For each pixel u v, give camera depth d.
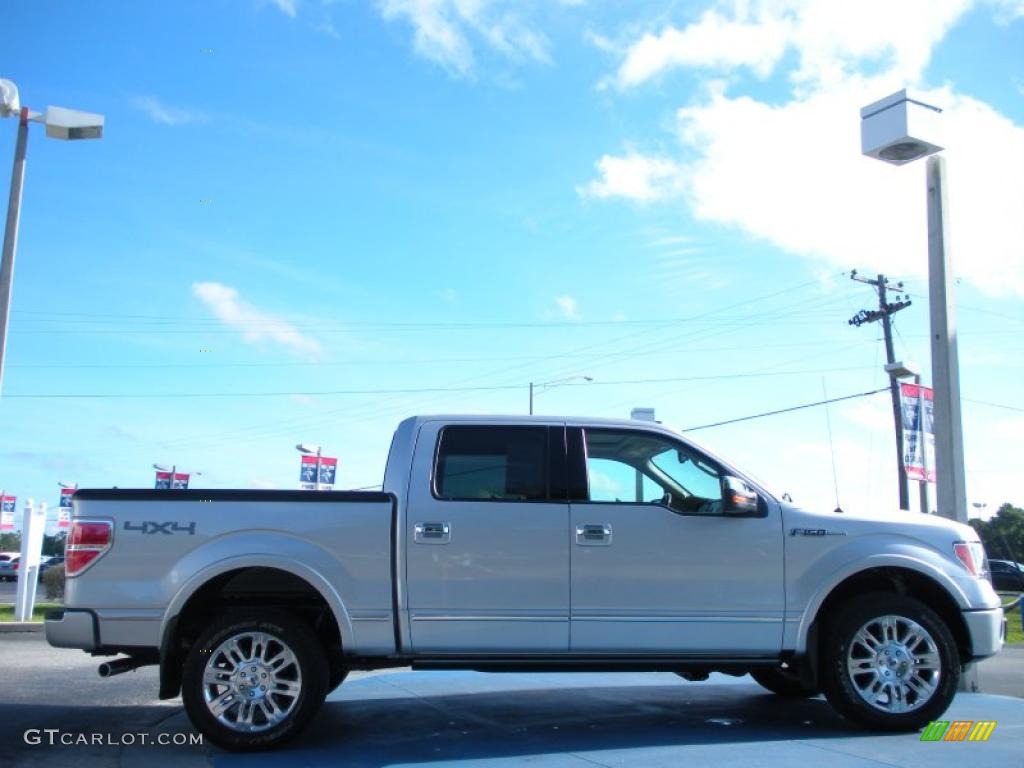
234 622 5.74
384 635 5.84
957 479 8.79
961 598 6.19
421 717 6.83
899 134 8.73
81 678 9.72
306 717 5.70
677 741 5.91
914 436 12.20
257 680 5.74
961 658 6.33
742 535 6.10
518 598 5.92
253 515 5.88
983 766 5.16
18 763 5.61
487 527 5.97
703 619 6.00
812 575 6.11
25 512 19.19
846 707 6.00
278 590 6.03
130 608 5.72
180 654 6.00
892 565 6.14
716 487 6.30
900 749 5.59
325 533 5.90
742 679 8.84
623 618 5.95
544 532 5.99
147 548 5.80
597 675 9.02
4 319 14.07
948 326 9.04
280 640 5.74
